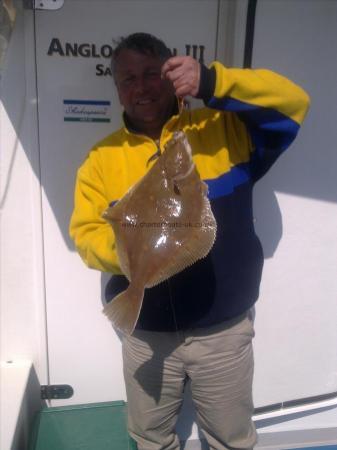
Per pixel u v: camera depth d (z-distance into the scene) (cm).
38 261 138
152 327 108
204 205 85
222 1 124
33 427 137
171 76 92
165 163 88
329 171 135
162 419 118
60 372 148
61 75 126
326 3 121
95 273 141
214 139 108
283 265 142
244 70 96
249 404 116
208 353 109
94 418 140
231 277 107
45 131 130
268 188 135
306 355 150
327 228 140
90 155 113
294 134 101
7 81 125
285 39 123
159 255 86
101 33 124
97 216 108
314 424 155
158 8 123
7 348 146
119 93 108
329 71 126
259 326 146
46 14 121
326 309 147
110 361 148
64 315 143
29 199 134
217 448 119
